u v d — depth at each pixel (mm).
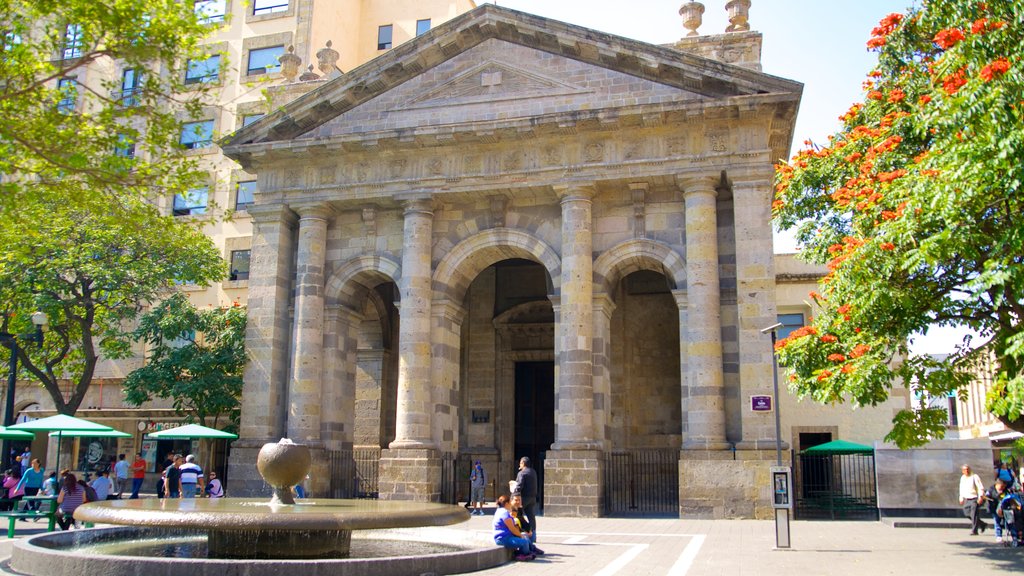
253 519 14531
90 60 18984
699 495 29609
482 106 34625
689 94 32562
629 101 33031
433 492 32562
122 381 45781
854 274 19844
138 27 18703
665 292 40125
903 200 19984
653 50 32281
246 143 36281
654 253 32562
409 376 33344
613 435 38156
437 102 35219
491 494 39969
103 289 37812
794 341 22281
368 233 36125
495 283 42812
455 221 35156
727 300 31656
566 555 19500
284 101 38125
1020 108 16375
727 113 31531
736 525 27328
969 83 16953
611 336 39219
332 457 34875
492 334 42156
